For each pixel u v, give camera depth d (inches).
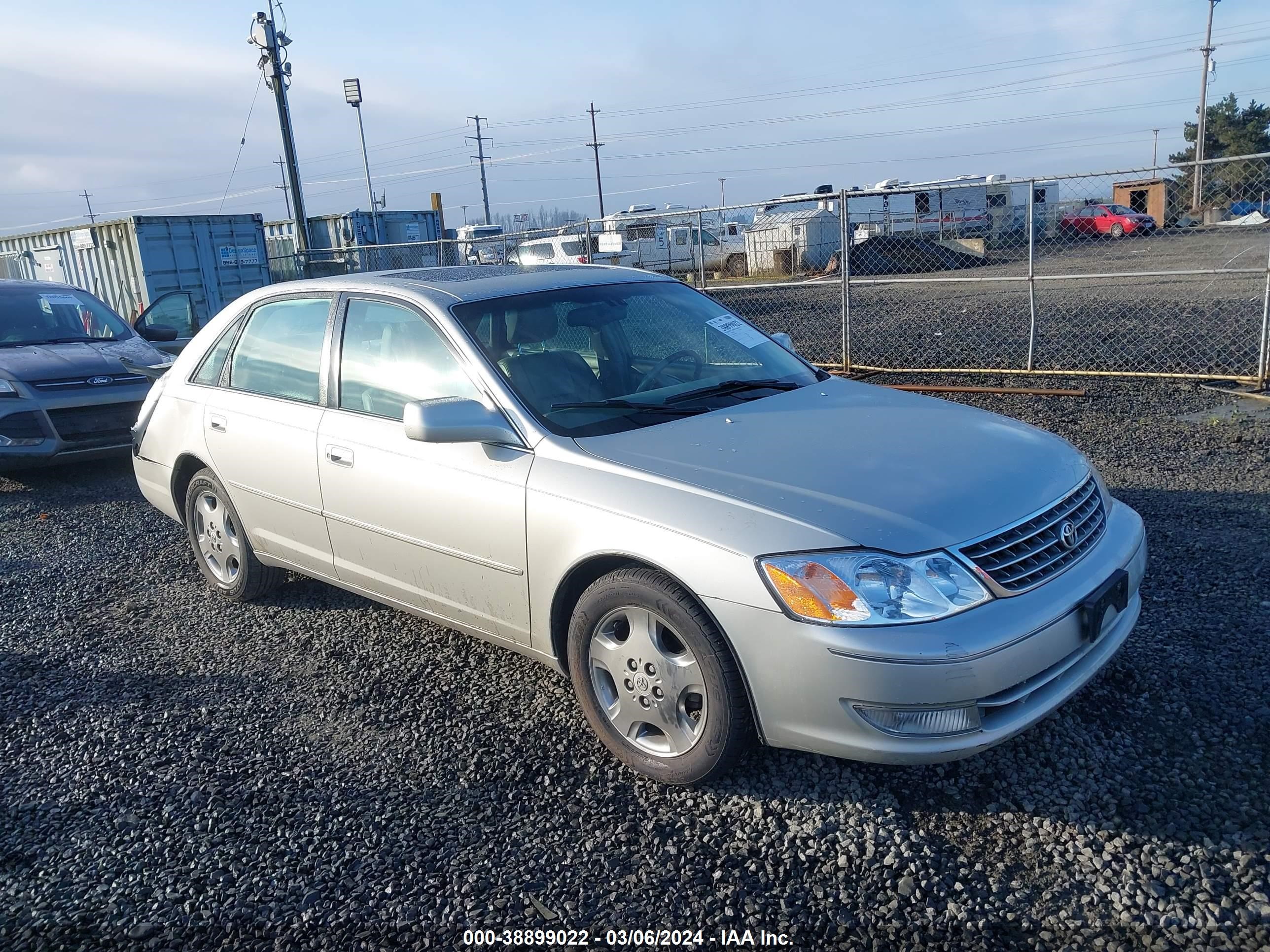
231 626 191.0
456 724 147.9
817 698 110.7
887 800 121.5
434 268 189.9
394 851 118.3
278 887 112.8
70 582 222.7
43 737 151.4
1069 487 130.3
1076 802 118.6
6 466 302.8
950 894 105.3
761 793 125.0
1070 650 117.3
